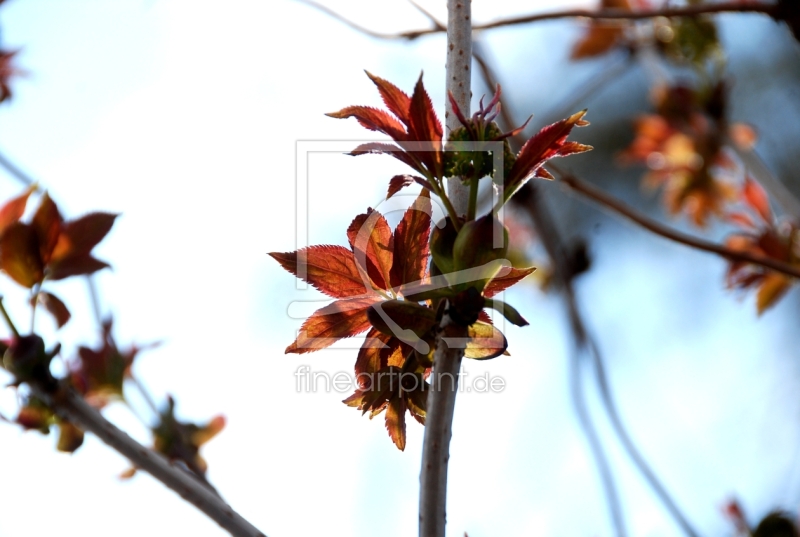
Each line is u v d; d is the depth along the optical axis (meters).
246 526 0.87
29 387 0.87
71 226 0.89
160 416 0.98
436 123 0.82
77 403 0.87
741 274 1.12
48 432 0.91
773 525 1.05
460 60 0.84
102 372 0.97
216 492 0.96
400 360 0.83
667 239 1.04
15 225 0.88
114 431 0.87
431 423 0.81
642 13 1.02
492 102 0.82
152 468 0.87
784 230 1.14
